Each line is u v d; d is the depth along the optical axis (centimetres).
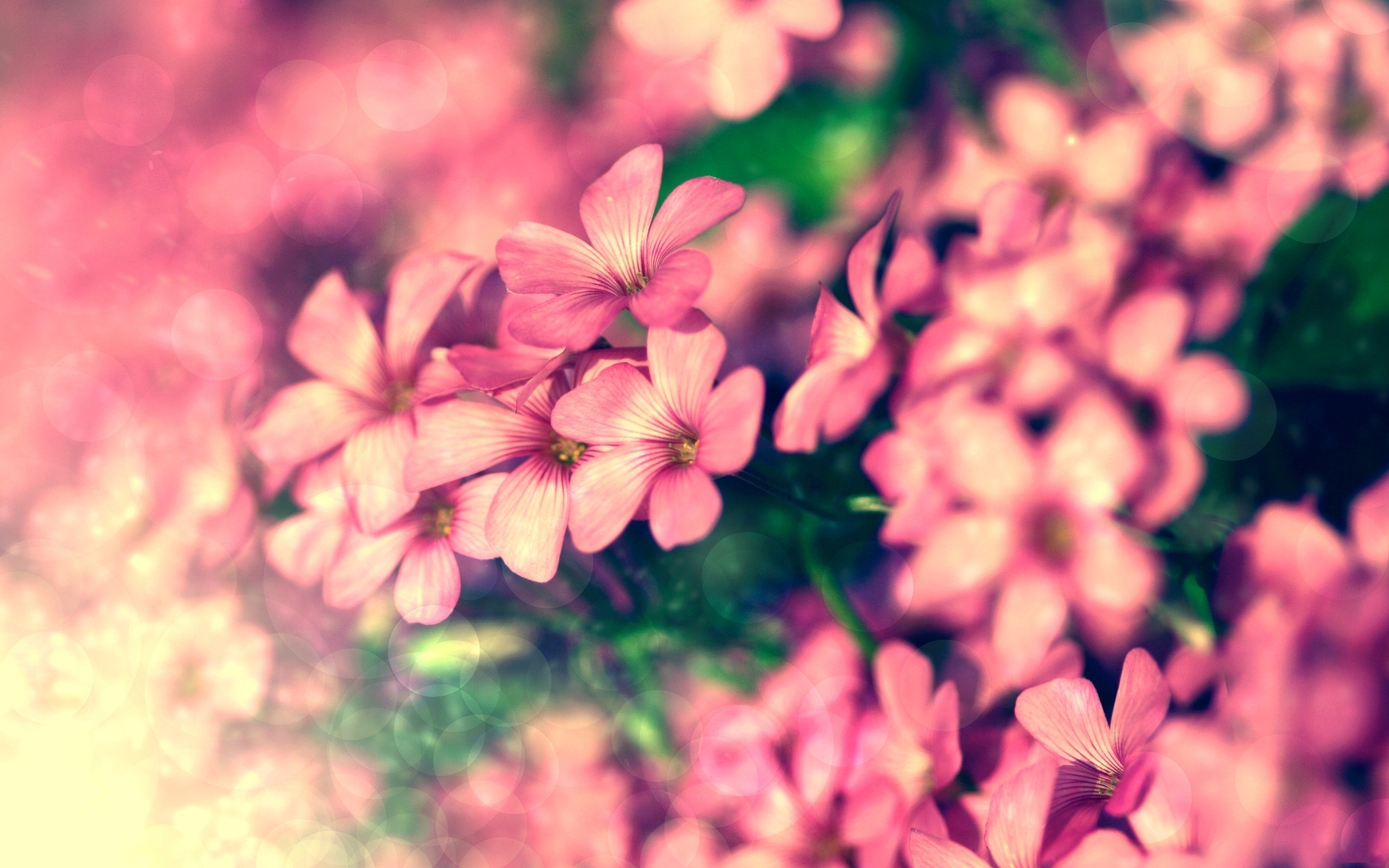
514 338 19
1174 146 21
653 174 20
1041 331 20
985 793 20
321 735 22
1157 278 21
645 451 19
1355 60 21
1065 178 21
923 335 20
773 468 21
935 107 22
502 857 21
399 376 21
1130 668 19
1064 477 20
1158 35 22
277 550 21
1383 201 21
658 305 19
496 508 20
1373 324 21
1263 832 19
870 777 20
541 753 22
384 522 20
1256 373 20
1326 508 20
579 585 21
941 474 20
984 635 20
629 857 21
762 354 22
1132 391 20
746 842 20
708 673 21
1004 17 22
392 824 22
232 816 22
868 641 21
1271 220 21
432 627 22
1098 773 20
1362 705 19
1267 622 20
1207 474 20
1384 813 19
